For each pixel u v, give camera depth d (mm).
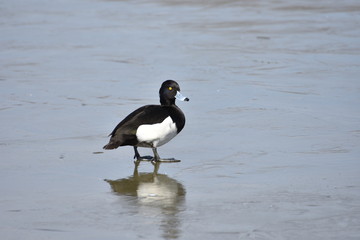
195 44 22203
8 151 11484
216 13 28266
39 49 21750
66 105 15008
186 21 26453
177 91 11203
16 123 13430
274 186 9406
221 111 14297
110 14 28391
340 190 9148
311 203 8625
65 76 18031
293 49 21203
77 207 8586
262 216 8172
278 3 30453
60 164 10742
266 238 7473
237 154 11227
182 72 18375
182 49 21453
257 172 10156
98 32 24531
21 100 15461
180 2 31094
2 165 10633
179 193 9188
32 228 7824
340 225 7832
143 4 30828
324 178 9734
